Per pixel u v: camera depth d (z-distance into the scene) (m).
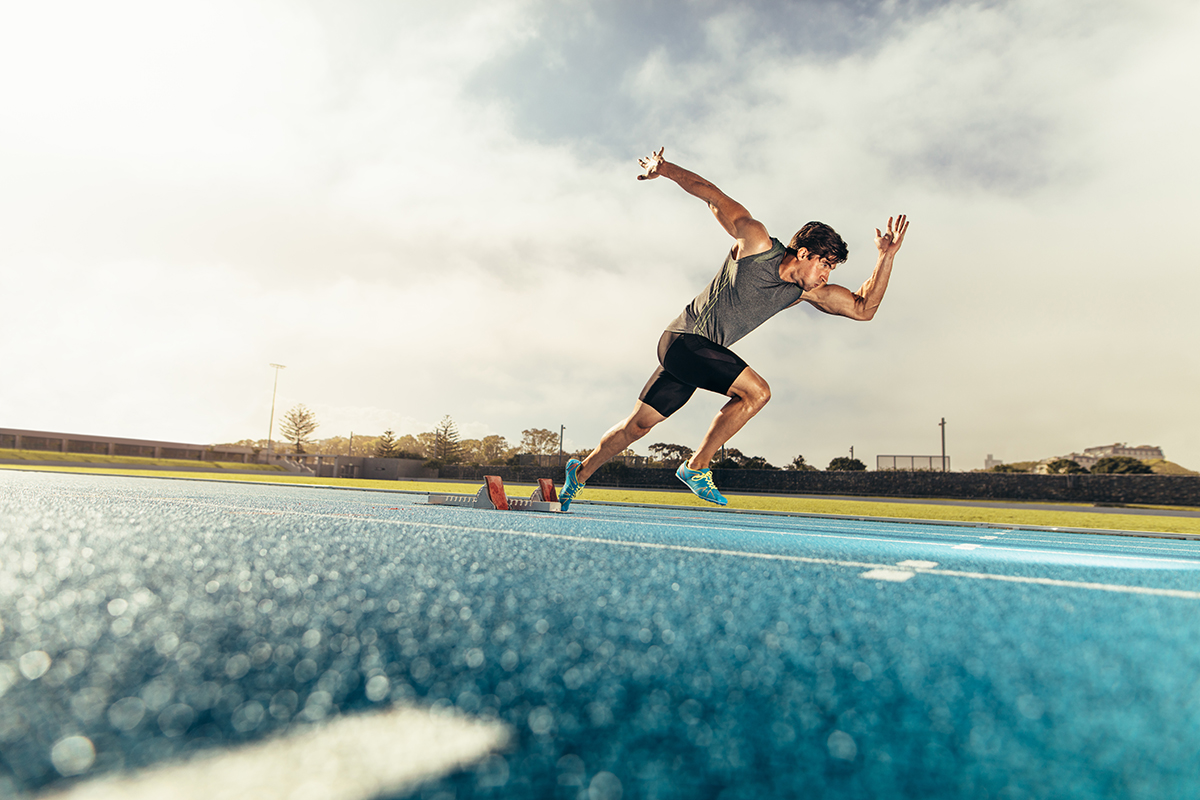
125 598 1.94
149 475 23.48
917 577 2.94
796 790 0.84
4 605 1.82
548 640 1.59
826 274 5.40
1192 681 1.36
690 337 5.69
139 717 1.03
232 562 2.67
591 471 7.29
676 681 1.29
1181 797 0.84
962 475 33.97
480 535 4.20
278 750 0.92
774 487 36.59
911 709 1.16
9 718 1.01
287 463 68.75
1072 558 4.50
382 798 0.78
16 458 44.19
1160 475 31.06
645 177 5.67
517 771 0.87
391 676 1.28
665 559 3.27
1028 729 1.07
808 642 1.64
